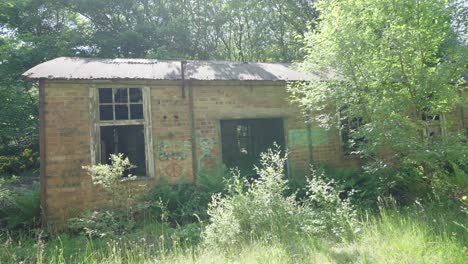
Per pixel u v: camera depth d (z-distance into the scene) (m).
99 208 6.84
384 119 6.45
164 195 7.10
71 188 6.80
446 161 7.07
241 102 8.52
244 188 7.45
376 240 4.40
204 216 6.74
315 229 4.98
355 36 6.52
